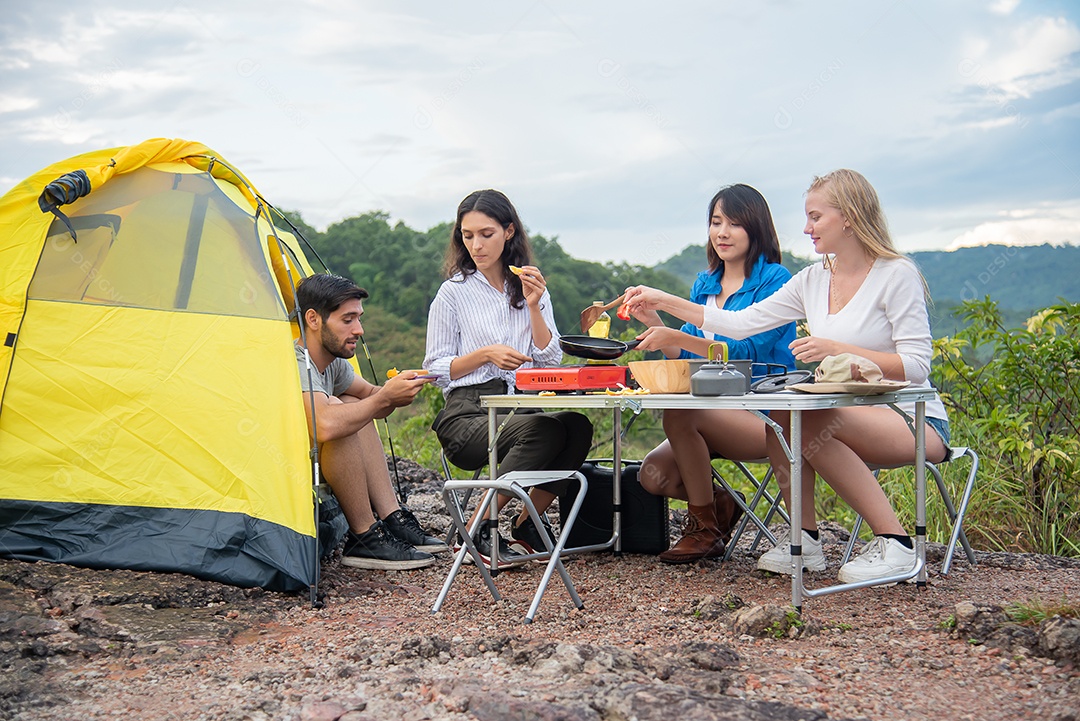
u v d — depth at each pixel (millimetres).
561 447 4078
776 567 3715
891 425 3482
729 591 3520
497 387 4316
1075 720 2105
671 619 3100
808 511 3764
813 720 2121
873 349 3572
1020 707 2230
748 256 4219
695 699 2209
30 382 3691
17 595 3234
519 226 4488
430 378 3912
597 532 4305
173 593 3346
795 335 4246
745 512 4039
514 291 4445
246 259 4043
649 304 3939
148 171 4137
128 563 3502
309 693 2396
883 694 2334
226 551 3545
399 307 16703
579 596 3521
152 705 2379
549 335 4410
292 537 3580
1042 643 2574
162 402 3721
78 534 3578
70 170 3994
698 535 4020
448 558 4188
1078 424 5387
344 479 4004
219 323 3873
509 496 3855
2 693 2430
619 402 3381
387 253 17656
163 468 3680
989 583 3547
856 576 3355
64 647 2805
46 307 3775
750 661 2578
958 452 3705
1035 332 5680
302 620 3266
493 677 2445
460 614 3289
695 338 3898
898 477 5719
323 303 4066
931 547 4316
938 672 2494
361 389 4488
